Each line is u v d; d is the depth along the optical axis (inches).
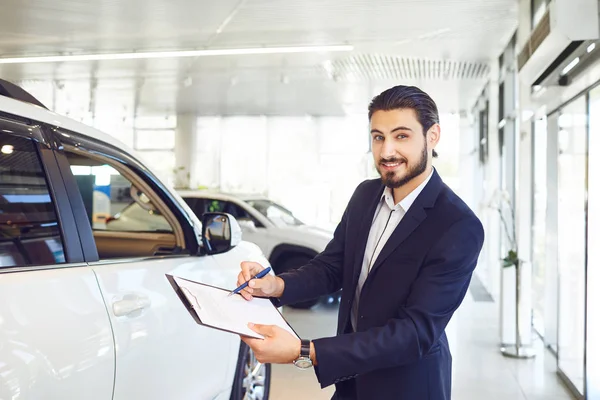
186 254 89.9
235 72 356.5
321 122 550.9
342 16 236.8
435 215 54.1
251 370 112.7
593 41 139.5
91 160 75.3
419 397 55.5
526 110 203.9
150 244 117.4
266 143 556.1
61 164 64.9
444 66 332.2
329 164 551.8
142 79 378.9
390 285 54.3
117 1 220.2
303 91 422.6
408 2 217.0
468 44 280.7
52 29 259.4
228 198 281.9
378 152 54.5
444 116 508.4
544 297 210.1
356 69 344.8
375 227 59.4
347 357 48.3
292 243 263.4
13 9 231.0
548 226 208.1
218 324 45.5
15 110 60.4
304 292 62.2
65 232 62.2
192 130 547.8
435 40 274.4
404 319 51.1
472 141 492.1
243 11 231.1
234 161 558.6
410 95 53.1
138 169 84.2
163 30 260.7
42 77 373.4
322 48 290.8
